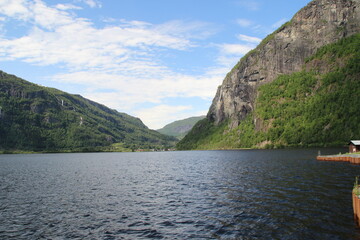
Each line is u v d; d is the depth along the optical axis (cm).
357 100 19962
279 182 4728
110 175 7356
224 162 10394
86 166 11031
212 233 2481
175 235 2492
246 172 6512
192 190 4584
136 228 2728
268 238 2266
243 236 2350
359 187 2756
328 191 3788
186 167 9262
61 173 8050
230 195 3944
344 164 7169
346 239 2155
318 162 8062
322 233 2294
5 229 2759
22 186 5438
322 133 19788
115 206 3634
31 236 2559
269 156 12238
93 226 2817
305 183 4484
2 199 4162
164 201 3859
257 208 3142
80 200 4034
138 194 4441
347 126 18800
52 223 2933
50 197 4284
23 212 3384
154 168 9431
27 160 17175
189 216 3048
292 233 2336
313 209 2962
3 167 10869
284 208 3070
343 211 2844
